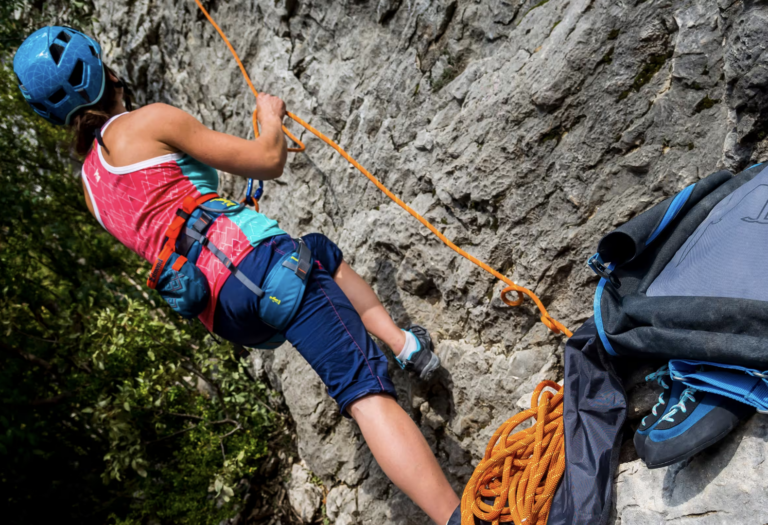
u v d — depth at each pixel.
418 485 1.93
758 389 1.43
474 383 2.53
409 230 2.70
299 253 1.96
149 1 3.94
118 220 1.96
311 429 3.21
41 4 4.70
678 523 1.54
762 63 1.70
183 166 1.96
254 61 3.44
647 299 1.71
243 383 3.64
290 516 3.34
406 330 2.65
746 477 1.46
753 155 1.86
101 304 4.24
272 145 2.12
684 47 1.91
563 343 2.32
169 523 3.61
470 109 2.42
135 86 4.37
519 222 2.35
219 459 3.40
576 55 2.08
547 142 2.22
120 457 3.33
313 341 1.97
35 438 3.79
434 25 2.56
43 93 1.90
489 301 2.48
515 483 1.80
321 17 3.00
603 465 1.72
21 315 4.42
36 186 4.77
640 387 1.84
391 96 2.76
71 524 4.15
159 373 3.41
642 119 2.04
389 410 1.98
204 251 1.92
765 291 1.45
